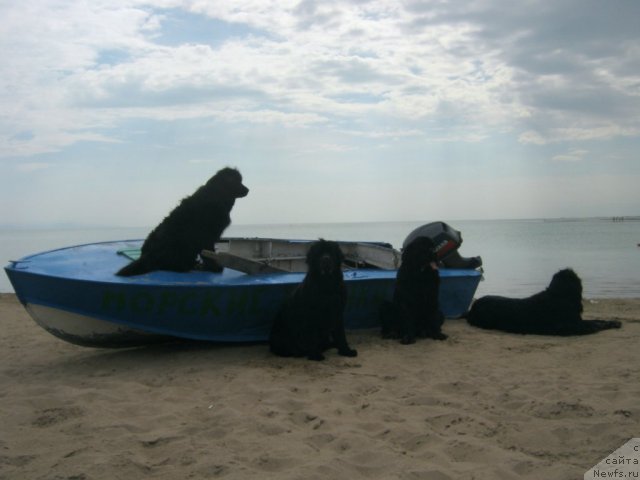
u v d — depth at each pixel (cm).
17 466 336
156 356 637
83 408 438
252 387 485
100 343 633
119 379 540
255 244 884
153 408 440
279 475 316
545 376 509
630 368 529
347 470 322
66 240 7962
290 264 872
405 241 849
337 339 615
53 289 579
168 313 605
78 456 347
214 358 615
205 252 643
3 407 448
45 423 412
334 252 592
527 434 373
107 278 604
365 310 725
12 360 666
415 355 608
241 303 632
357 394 469
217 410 428
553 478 308
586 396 438
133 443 368
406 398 454
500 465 324
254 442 365
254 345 676
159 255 656
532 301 728
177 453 351
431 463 330
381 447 353
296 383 504
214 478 316
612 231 8925
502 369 540
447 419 404
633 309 1010
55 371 594
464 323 810
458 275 788
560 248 3831
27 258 692
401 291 682
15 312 1083
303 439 369
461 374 527
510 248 3928
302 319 594
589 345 636
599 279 1817
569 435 367
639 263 2441
